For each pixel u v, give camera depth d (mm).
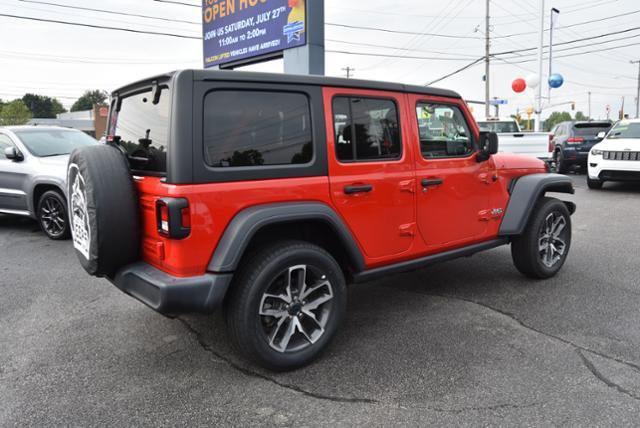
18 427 2570
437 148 3977
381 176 3547
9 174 7375
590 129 15195
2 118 58406
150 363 3279
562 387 2869
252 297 2922
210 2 11008
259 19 9633
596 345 3414
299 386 2949
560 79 20891
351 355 3342
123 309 4297
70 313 4227
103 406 2764
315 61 8734
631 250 5984
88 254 3059
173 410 2713
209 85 2816
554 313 4016
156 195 2848
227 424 2578
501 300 4344
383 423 2559
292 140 3139
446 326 3799
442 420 2574
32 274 5402
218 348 3486
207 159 2811
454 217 4090
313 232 3504
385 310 4172
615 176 10984
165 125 2867
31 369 3219
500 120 14586
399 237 3705
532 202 4516
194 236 2768
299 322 3158
